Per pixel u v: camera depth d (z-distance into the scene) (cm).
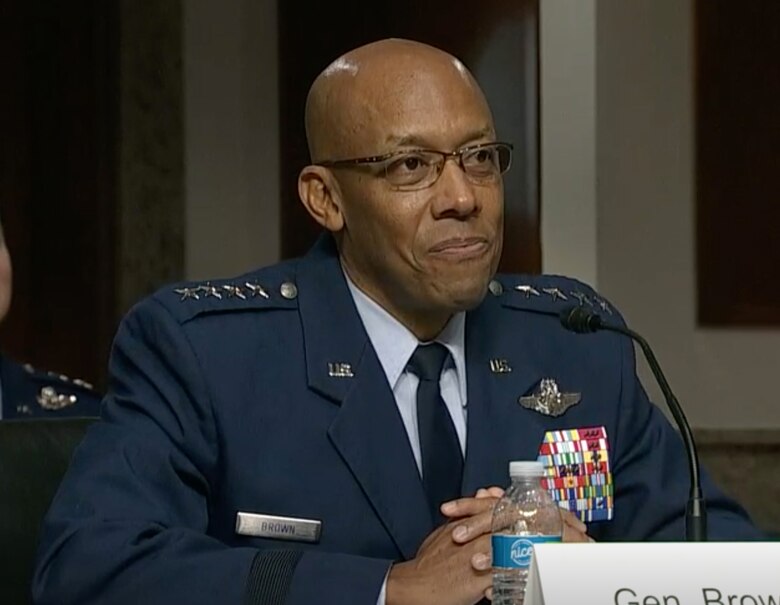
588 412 507
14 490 518
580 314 452
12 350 1048
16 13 1046
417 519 470
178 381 474
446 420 486
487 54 912
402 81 462
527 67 907
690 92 990
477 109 462
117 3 1034
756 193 1002
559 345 515
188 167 1041
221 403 472
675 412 428
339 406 479
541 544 328
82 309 1045
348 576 417
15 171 1050
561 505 495
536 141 909
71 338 1046
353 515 468
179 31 1038
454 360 493
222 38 1035
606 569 325
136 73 1038
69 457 530
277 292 496
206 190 1040
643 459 518
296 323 490
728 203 1000
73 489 455
